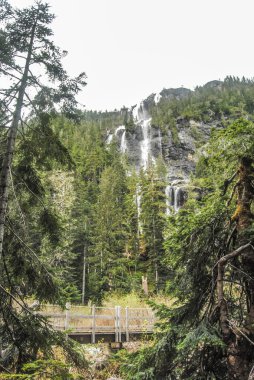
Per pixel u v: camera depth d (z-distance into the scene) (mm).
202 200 6246
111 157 70750
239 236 5223
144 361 5461
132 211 48031
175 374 5223
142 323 16203
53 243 7516
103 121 109688
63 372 3873
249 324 4730
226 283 5816
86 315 14477
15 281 6703
